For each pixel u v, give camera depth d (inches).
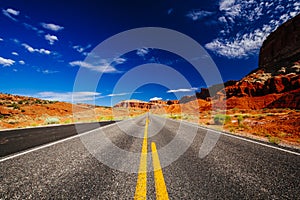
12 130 392.5
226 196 87.6
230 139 259.6
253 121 566.3
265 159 153.7
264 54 4018.2
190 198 84.8
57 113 1462.8
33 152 176.6
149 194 88.4
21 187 95.7
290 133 334.0
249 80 3154.5
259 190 95.0
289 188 98.0
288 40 3339.1
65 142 234.1
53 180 105.7
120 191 91.6
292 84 2242.9
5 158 154.0
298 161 148.3
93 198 84.0
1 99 1647.4
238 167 132.3
